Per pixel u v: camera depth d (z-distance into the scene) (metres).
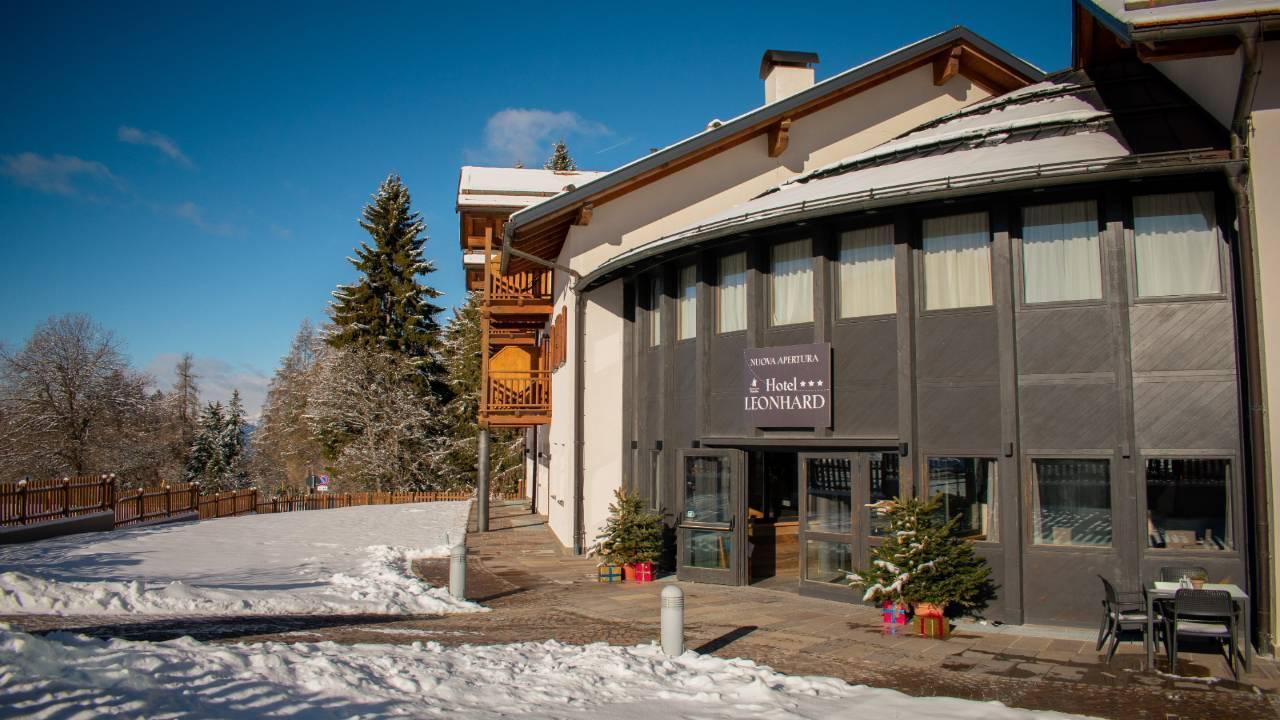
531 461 35.03
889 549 10.51
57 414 46.91
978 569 10.29
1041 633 10.12
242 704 5.75
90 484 22.94
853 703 7.03
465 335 53.12
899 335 11.69
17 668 5.73
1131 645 9.45
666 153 18.05
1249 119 9.00
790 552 15.94
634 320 17.73
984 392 11.05
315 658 6.99
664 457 15.61
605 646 8.77
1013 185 10.35
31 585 10.72
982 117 13.85
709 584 14.22
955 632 10.17
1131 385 10.23
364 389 48.25
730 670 7.98
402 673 6.98
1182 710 7.03
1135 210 10.48
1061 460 10.63
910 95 19.50
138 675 6.01
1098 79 13.18
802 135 18.91
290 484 61.72
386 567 15.87
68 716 5.00
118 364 50.00
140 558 16.20
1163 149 10.23
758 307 13.59
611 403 18.31
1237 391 9.79
